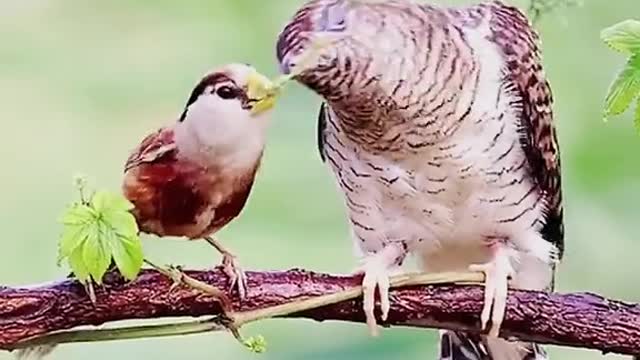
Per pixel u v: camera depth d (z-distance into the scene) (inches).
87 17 144.3
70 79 143.2
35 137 141.3
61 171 140.5
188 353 132.9
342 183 124.0
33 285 117.7
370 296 119.2
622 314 119.0
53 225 137.4
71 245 116.0
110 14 144.3
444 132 122.1
